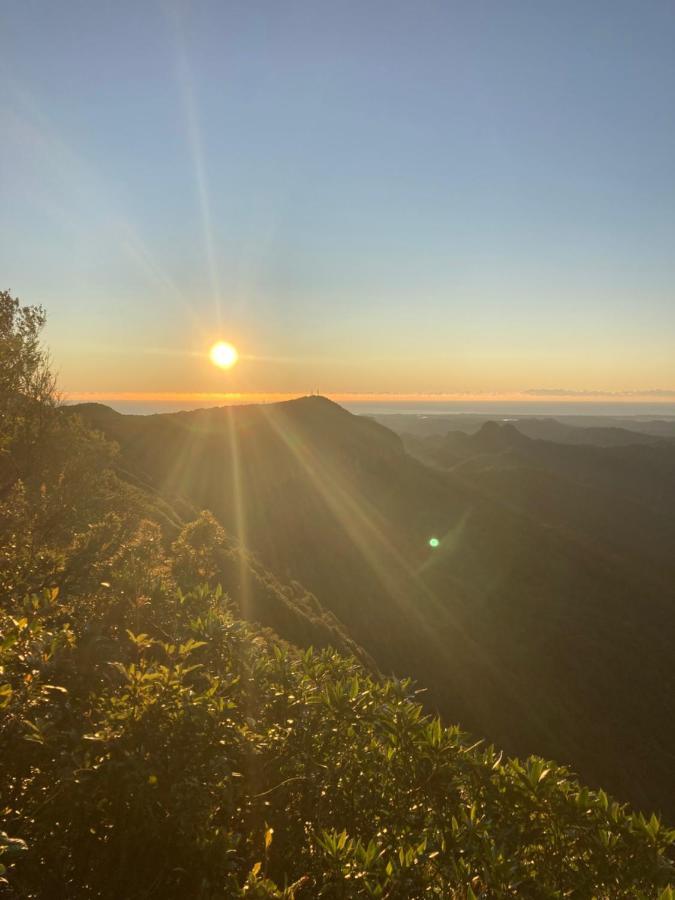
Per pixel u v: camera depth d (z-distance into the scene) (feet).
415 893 12.23
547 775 15.87
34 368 44.60
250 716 17.02
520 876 13.19
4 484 40.37
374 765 16.60
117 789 12.34
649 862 14.02
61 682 15.21
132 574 25.00
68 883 11.53
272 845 14.08
